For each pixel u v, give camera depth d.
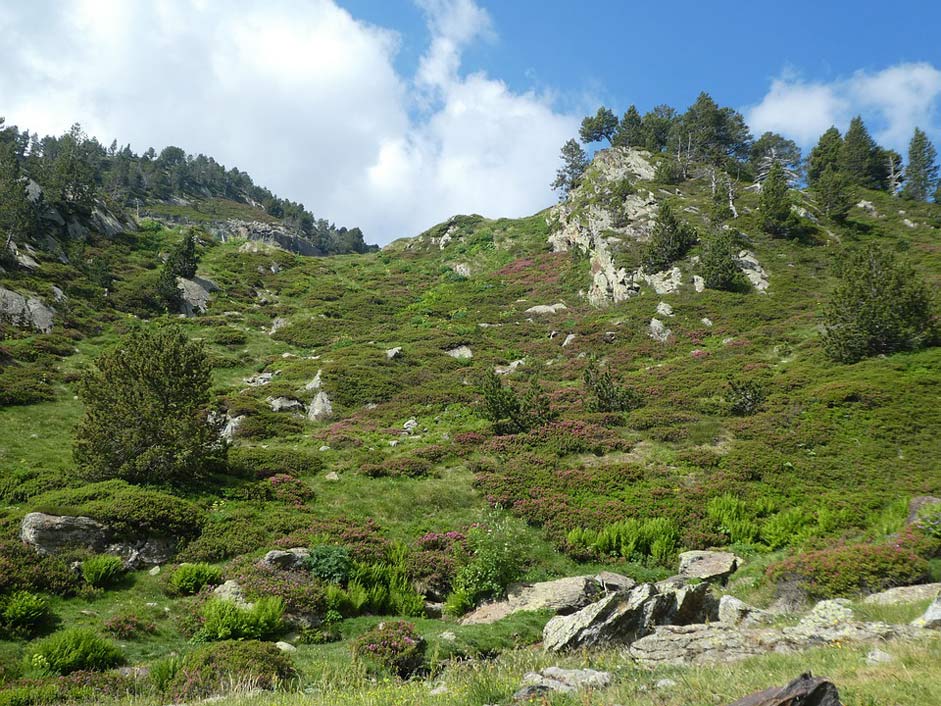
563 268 76.12
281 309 69.69
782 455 28.84
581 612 14.99
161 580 19.16
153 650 15.05
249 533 22.25
